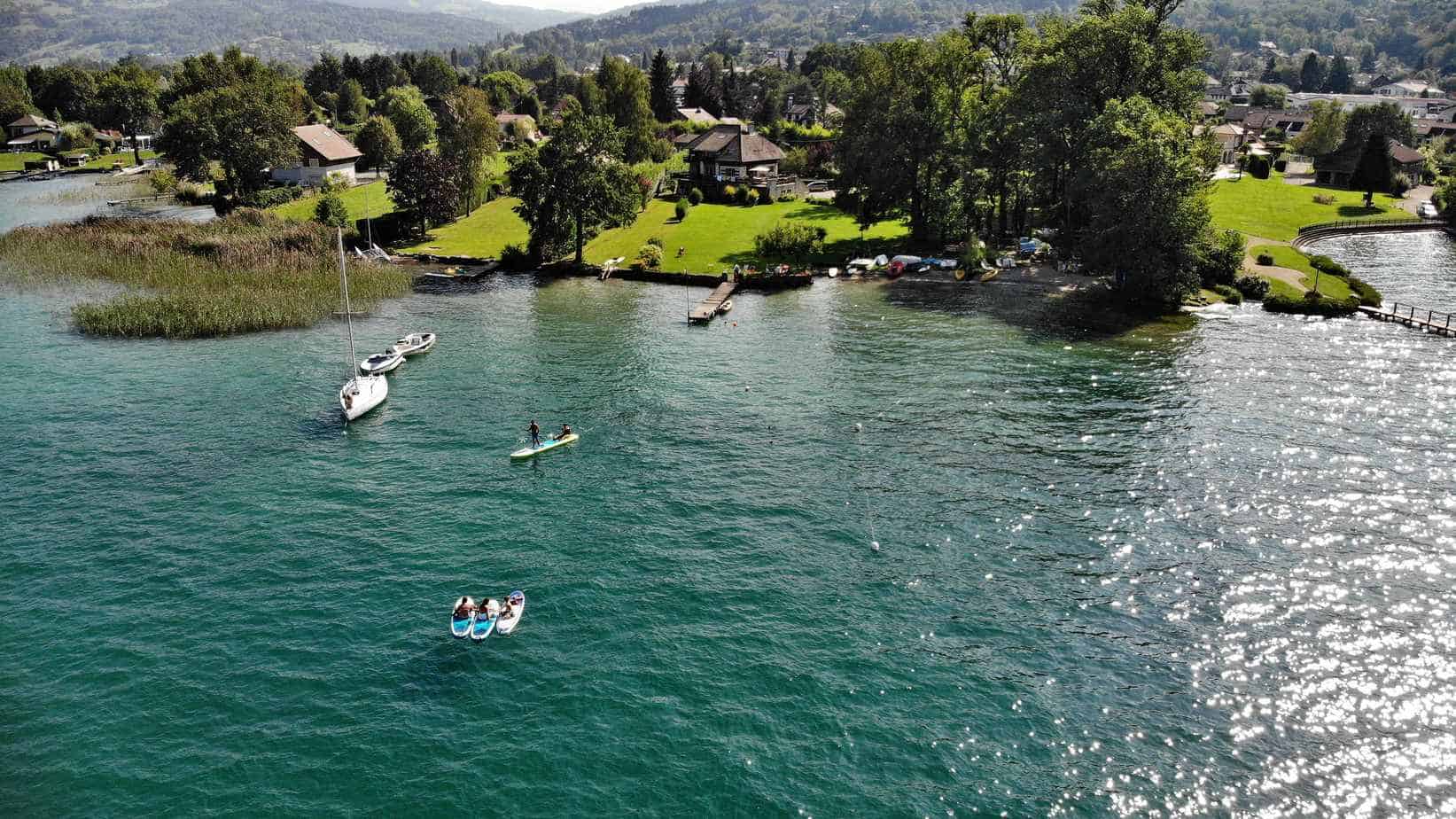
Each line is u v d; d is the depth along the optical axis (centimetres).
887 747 3622
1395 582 4681
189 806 3350
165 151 16375
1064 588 4666
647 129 19188
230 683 3969
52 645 4219
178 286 10281
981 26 12488
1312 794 3419
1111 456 6059
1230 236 10400
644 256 11594
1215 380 7375
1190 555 4941
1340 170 17800
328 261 11238
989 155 11688
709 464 6056
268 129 16300
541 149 11562
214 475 5922
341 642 4247
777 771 3503
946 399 7094
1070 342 8406
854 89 12075
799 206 15088
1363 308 9262
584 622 4381
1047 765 3547
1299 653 4178
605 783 3453
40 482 5794
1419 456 5981
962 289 10438
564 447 6347
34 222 14838
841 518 5350
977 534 5166
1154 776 3497
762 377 7688
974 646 4222
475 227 14162
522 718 3775
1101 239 9644
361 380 7212
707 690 3928
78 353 8312
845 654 4166
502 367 8012
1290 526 5197
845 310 9669
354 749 3612
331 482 5822
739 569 4834
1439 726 3747
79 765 3528
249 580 4741
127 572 4812
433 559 4928
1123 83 10794
